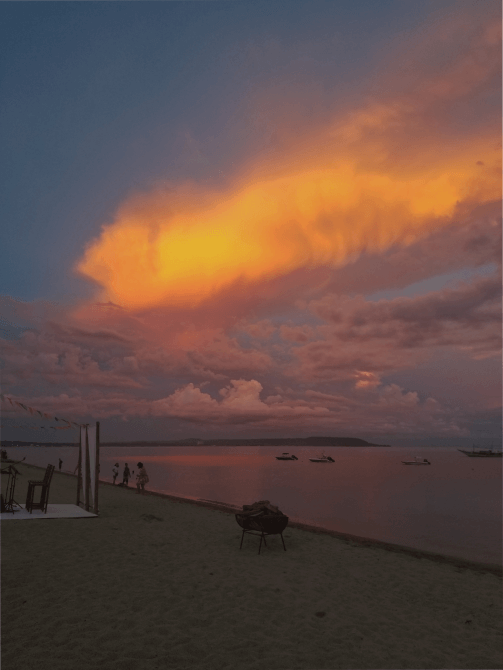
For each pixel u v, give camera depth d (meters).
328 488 52.72
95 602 6.60
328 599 7.38
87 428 16.06
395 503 37.88
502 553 17.75
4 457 47.91
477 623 6.77
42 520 12.86
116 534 11.45
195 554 9.88
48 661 4.76
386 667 5.12
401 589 8.32
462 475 94.19
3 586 7.10
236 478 68.12
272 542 11.70
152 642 5.37
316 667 5.00
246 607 6.75
